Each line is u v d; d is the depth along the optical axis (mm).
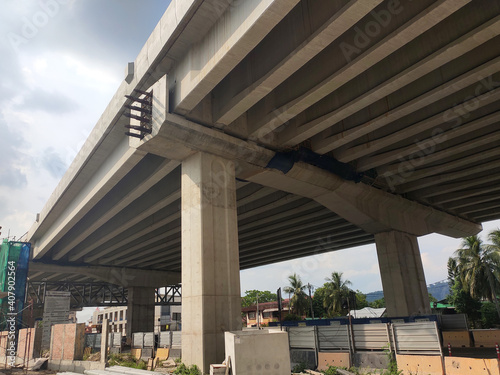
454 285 48469
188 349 16297
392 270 27062
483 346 23234
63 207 33281
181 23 14070
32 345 28594
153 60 16453
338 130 19844
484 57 14156
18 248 41406
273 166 20312
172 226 35250
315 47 12609
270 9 11164
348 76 14055
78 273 48156
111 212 28922
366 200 25797
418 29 11703
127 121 20375
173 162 20234
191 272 17109
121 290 69250
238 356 11633
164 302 66188
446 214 31969
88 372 19469
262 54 15031
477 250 42719
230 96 16812
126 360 25484
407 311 25781
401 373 14328
